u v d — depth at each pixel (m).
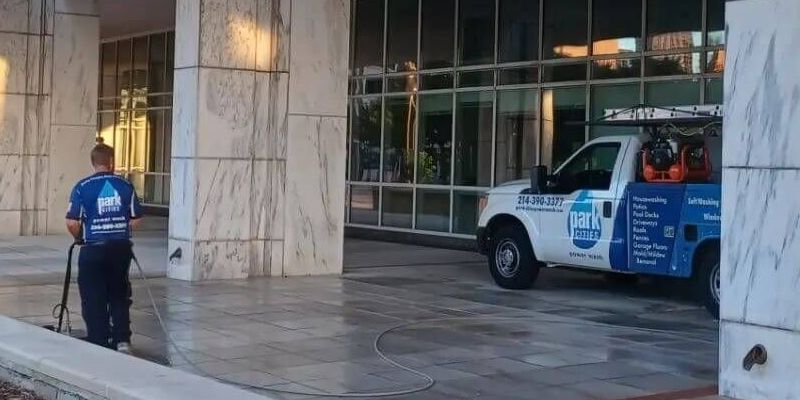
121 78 32.50
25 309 11.27
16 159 21.17
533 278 14.01
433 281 14.85
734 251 7.56
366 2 22.77
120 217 8.86
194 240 14.13
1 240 20.00
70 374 6.62
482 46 20.00
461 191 20.31
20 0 21.09
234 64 14.39
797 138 7.16
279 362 8.73
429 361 8.91
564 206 13.38
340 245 15.43
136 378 6.44
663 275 12.27
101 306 8.80
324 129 15.20
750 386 7.43
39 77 21.42
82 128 21.88
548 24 18.64
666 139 12.52
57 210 21.64
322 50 15.12
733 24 7.58
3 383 7.48
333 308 11.88
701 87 15.93
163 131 30.16
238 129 14.46
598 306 12.66
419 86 21.39
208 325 10.53
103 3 24.50
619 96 17.33
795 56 7.19
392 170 22.03
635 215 12.40
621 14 17.31
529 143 18.98
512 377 8.33
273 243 14.92
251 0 14.52
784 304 7.22
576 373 8.54
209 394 6.02
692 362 9.09
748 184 7.46
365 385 7.89
